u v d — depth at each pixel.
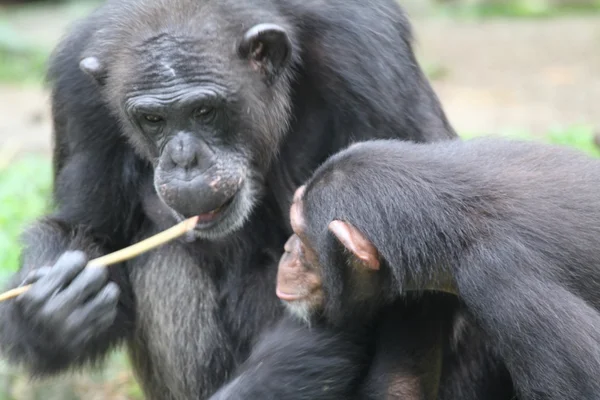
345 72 12.40
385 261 11.13
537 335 10.04
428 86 13.63
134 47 11.70
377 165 11.23
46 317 11.27
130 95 11.63
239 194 12.09
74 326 11.30
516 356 10.17
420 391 11.66
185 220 11.85
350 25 12.51
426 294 11.90
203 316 12.87
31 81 37.72
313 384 11.67
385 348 11.87
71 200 12.98
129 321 12.95
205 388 13.01
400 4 13.49
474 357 12.82
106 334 12.55
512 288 10.27
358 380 11.94
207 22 11.84
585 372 9.82
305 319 12.00
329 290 11.57
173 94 11.49
